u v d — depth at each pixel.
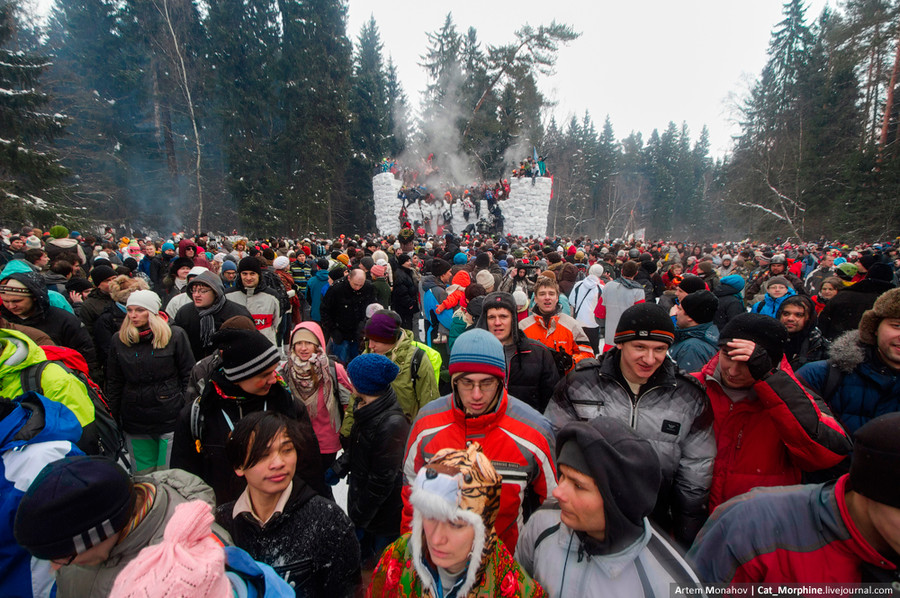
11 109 20.39
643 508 1.37
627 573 1.39
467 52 46.34
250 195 34.31
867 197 30.33
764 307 5.65
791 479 2.26
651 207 79.38
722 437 2.32
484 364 2.04
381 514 2.69
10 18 21.20
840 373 2.60
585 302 6.95
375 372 2.54
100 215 32.72
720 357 2.36
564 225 65.94
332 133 36.06
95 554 1.39
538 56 40.41
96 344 4.77
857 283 4.65
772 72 50.31
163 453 3.71
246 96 35.03
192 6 37.00
